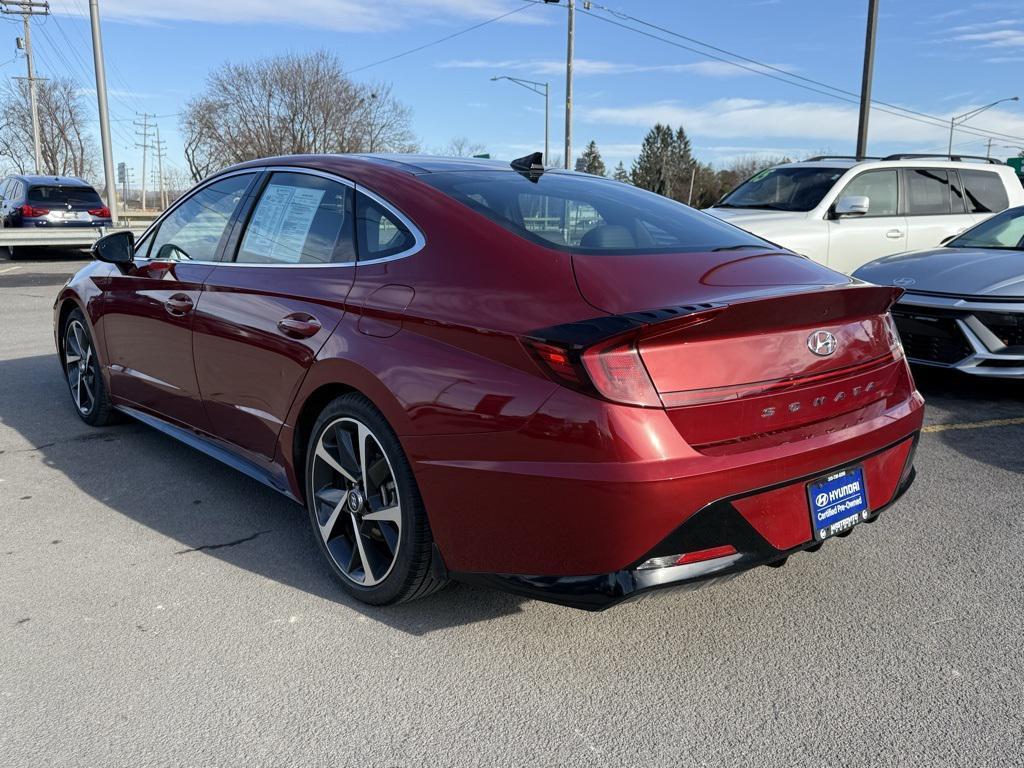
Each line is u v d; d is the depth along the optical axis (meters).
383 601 2.84
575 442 2.22
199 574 3.15
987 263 5.68
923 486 4.12
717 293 2.45
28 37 45.50
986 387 6.17
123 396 4.53
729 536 2.33
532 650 2.67
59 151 69.75
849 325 2.69
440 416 2.48
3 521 3.62
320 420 2.97
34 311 9.82
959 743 2.22
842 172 8.51
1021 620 2.86
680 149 117.19
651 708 2.37
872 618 2.87
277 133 52.84
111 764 2.12
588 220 2.92
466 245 2.66
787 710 2.37
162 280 3.93
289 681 2.48
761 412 2.40
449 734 2.25
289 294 3.12
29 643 2.66
